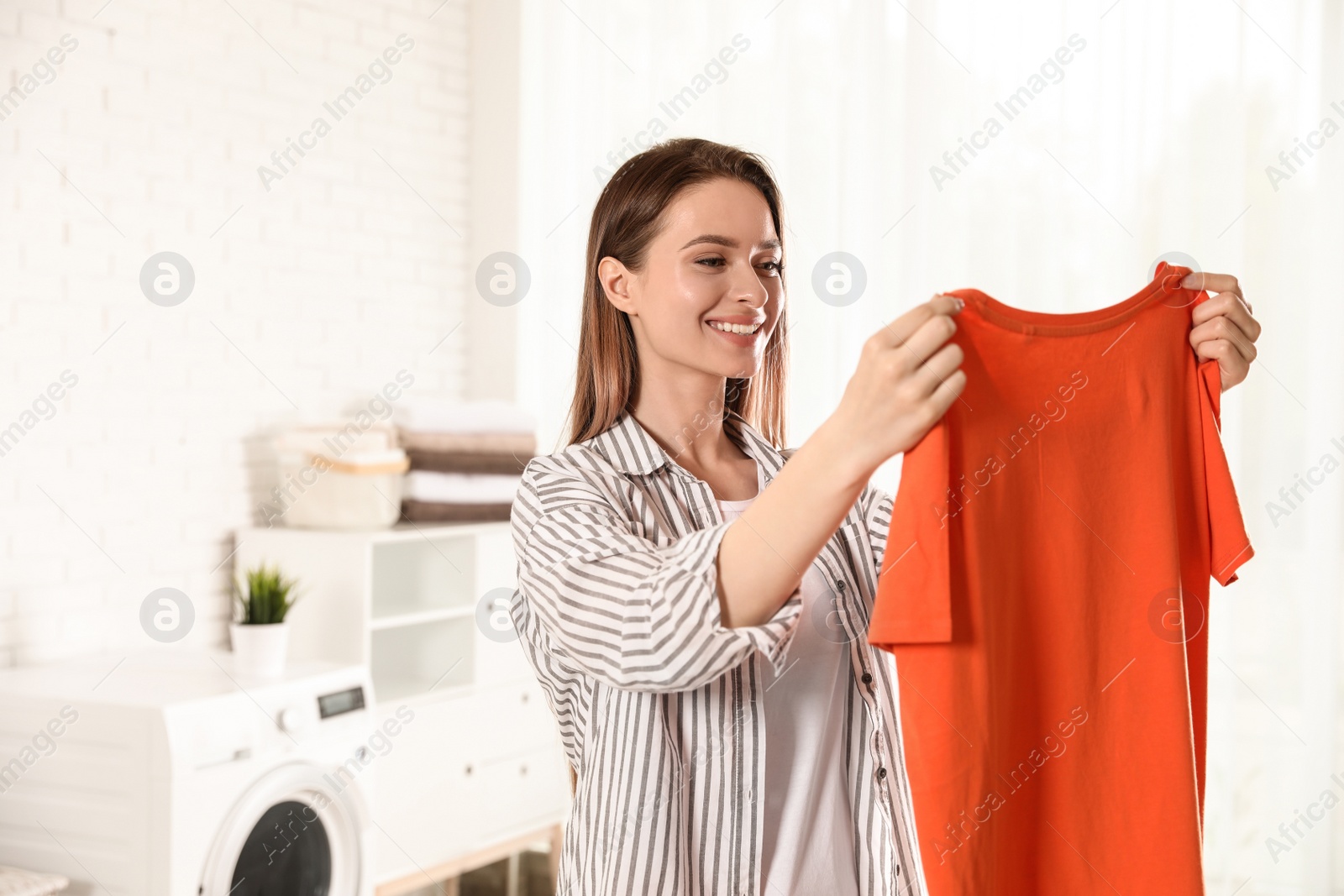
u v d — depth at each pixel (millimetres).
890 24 2924
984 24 2822
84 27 2512
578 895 976
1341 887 2629
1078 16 2754
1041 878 1058
